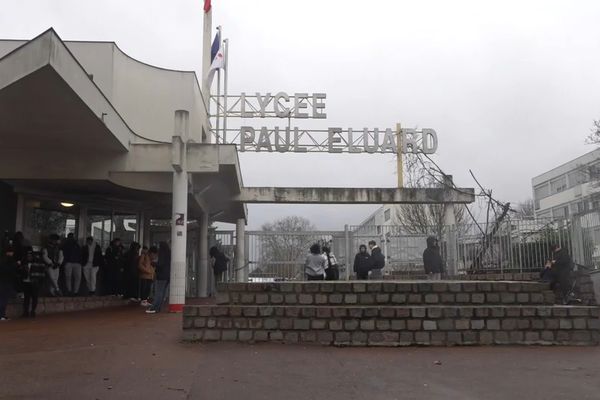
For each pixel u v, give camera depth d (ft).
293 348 27.27
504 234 56.59
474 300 29.55
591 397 19.06
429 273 51.78
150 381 20.77
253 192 68.80
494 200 65.92
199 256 68.64
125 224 62.49
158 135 59.72
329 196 69.92
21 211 51.44
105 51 55.21
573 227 52.85
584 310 28.43
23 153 48.08
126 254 55.93
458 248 60.03
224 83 75.20
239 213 78.38
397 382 21.03
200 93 66.59
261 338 28.14
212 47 76.02
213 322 28.25
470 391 19.83
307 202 70.03
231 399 18.65
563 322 28.35
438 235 63.26
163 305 50.80
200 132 66.54
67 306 46.62
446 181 71.61
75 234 56.65
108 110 42.73
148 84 59.88
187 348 27.07
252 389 19.88
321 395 19.22
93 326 34.73
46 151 48.32
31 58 32.71
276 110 75.20
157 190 53.78
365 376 21.93
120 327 34.09
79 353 25.75
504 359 25.11
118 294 55.72
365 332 28.07
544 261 54.03
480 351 26.89
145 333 31.55
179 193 47.29
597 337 28.25
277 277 68.85
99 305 50.90
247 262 70.33
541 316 28.37
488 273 54.54
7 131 43.34
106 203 58.54
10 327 34.60
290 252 69.26
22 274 40.88
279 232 70.33
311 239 68.80
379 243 65.72
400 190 69.92
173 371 22.38
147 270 50.93
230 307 28.40
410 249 64.75
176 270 45.65
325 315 28.17
